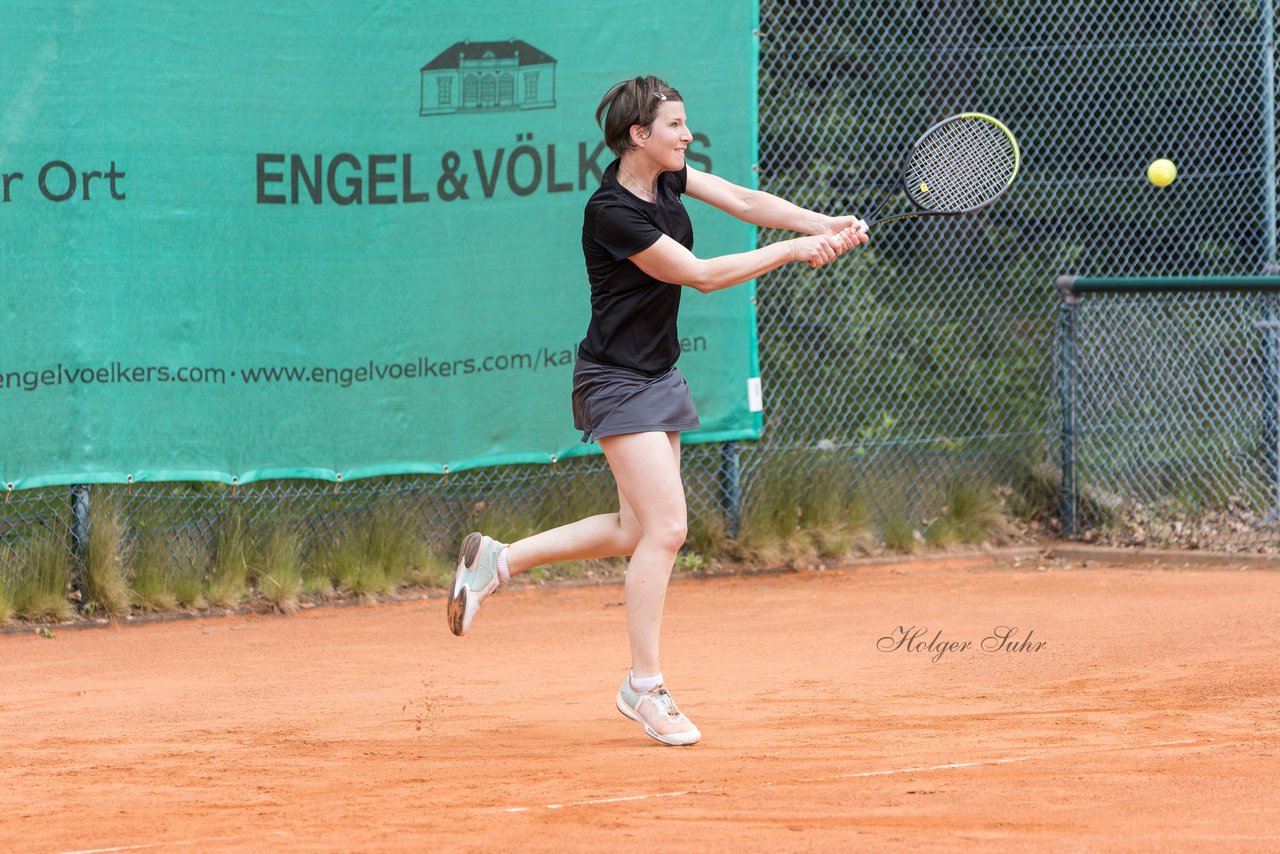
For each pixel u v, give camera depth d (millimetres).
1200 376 30484
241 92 25438
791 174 32781
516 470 28234
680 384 15945
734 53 28016
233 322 25656
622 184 15383
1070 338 30359
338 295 26281
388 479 27719
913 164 19188
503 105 26953
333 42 25906
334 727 17406
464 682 20359
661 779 14109
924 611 25031
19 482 24406
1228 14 33500
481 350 27172
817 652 22016
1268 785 13453
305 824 12594
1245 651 20531
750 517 29406
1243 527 29578
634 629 15891
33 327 24375
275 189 25766
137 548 25750
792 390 31656
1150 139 34344
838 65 33250
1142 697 18109
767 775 14234
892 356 33062
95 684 20453
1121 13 33844
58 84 24297
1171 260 34344
